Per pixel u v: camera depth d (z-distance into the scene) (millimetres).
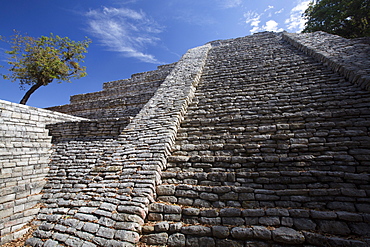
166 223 3949
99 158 6223
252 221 3717
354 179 3969
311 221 3477
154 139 5953
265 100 6988
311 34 11359
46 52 15828
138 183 4727
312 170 4383
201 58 12359
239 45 14406
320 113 5547
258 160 4859
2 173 5660
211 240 3562
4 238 4711
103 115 12578
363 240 3080
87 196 4980
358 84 6055
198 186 4598
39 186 6312
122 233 3812
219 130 6215
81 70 18641
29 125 7477
